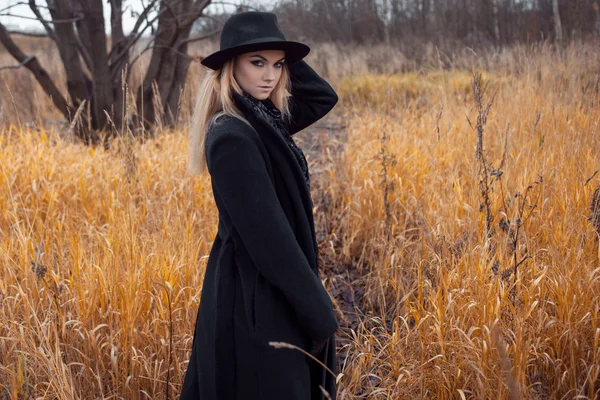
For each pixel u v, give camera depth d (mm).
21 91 8055
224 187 1486
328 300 1545
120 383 2387
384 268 3248
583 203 2943
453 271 2506
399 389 2225
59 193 4016
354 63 12531
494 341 2090
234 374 1582
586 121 4277
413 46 14086
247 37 1588
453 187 3439
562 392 2172
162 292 2574
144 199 3730
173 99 6535
